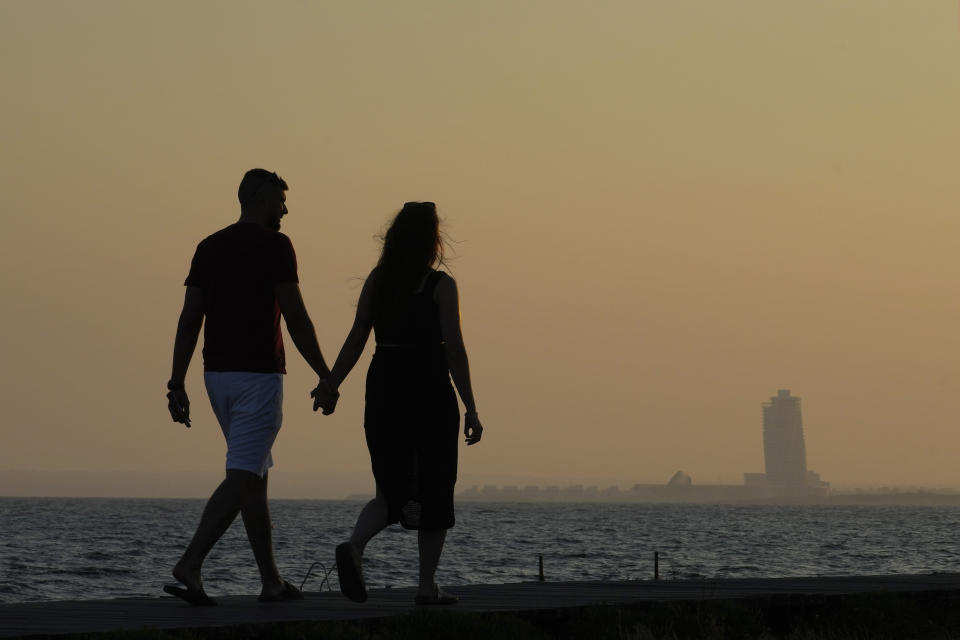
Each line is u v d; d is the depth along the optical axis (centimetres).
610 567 19175
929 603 2867
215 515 2231
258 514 2314
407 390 2188
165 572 16875
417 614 2009
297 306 2281
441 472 2205
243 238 2288
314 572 15462
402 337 2194
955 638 2672
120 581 15162
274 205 2377
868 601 2727
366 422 2225
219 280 2275
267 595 2353
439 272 2214
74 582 14912
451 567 18700
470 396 2198
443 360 2212
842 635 2538
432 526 2211
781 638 2523
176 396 2342
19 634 1666
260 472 2270
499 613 2084
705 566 19938
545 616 2188
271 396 2283
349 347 2222
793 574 17925
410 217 2214
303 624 1889
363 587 2128
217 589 12694
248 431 2259
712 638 2325
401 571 16388
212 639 1806
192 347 2342
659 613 2367
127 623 1870
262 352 2275
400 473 2200
